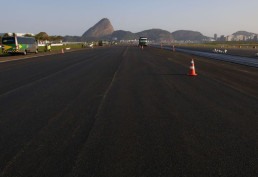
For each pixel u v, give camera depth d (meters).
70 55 40.34
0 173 4.41
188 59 30.19
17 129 6.62
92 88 12.20
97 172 4.38
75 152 5.19
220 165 4.59
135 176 4.23
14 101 9.73
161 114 7.84
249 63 25.55
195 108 8.52
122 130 6.46
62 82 14.08
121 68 20.92
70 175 4.29
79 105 8.99
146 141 5.74
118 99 9.87
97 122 7.11
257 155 5.00
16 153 5.20
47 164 4.70
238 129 6.52
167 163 4.68
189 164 4.64
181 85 12.91
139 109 8.42
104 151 5.23
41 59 32.19
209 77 15.73
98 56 36.97
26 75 17.16
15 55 42.12
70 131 6.42
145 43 88.19
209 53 43.66
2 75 17.28
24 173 4.39
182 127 6.67
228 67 21.70
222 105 8.92
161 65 23.09
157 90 11.62
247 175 4.24
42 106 8.93
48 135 6.16
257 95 10.56
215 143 5.62
